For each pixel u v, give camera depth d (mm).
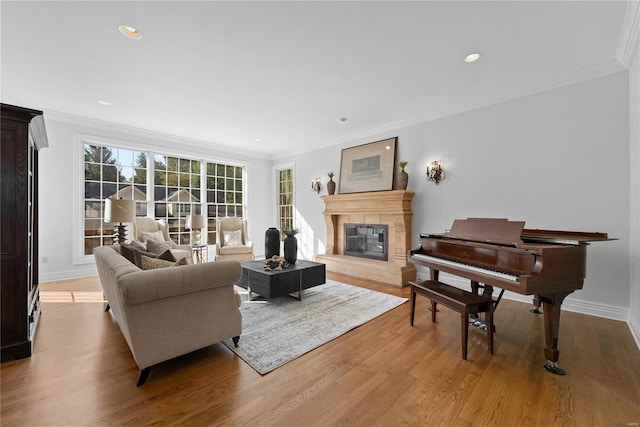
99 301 3395
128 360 2068
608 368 1952
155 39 2396
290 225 6812
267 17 2131
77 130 4418
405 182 4398
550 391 1708
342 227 5488
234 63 2797
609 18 2145
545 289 1897
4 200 2070
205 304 2055
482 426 1426
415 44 2496
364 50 2586
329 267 5246
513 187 3477
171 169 5559
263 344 2318
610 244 2857
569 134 3084
